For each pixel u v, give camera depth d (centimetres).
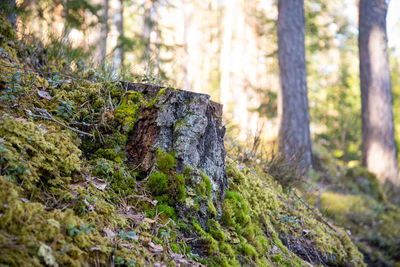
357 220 586
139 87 228
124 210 182
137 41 755
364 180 823
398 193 859
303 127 779
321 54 1903
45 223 130
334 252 311
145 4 1136
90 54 388
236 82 1557
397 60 1853
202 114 213
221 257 188
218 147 233
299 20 821
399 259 500
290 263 241
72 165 176
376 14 969
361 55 986
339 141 1344
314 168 809
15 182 142
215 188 223
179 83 462
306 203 393
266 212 285
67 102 215
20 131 165
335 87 1636
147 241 168
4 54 257
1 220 119
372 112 947
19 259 111
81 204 158
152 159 206
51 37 375
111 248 146
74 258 129
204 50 1914
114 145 211
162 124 207
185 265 168
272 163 395
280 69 815
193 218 198
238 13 1670
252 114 1304
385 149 924
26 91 206
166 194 198
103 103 222
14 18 337
